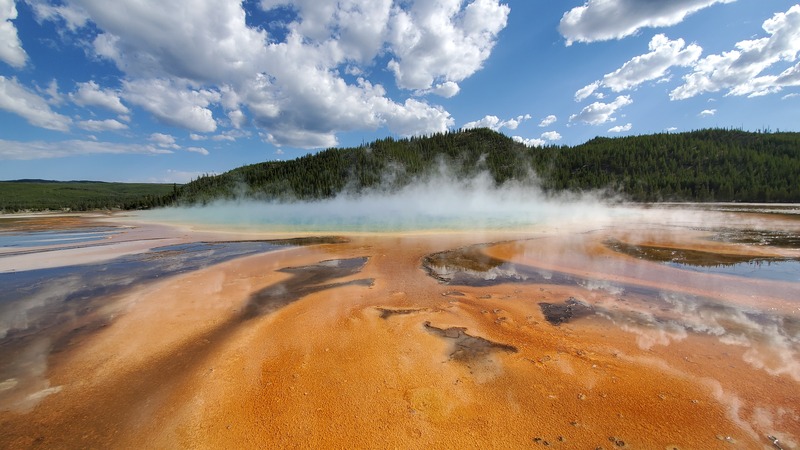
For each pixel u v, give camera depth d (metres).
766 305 7.19
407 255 12.86
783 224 21.75
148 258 13.05
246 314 7.05
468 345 5.59
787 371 4.67
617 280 9.20
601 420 3.80
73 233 23.20
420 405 4.07
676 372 4.70
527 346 5.54
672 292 8.14
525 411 3.96
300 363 5.05
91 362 5.18
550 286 8.77
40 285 9.37
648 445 3.44
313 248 14.68
